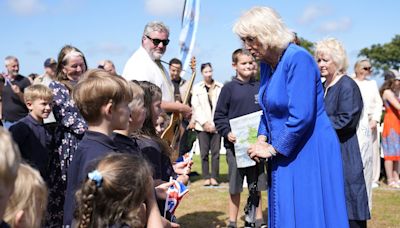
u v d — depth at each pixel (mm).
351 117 3816
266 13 3152
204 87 8203
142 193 2100
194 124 8016
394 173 8156
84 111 2574
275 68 3303
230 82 5535
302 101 3066
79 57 4422
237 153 5270
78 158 2518
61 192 4180
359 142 4145
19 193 1796
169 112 4297
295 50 3141
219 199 6992
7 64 8734
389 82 8117
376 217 5887
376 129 7887
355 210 3842
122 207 2047
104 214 2049
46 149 4262
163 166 3250
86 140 2535
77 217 2141
